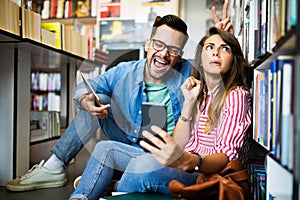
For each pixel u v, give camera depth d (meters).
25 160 2.30
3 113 2.18
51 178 2.07
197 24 4.01
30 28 2.07
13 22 1.90
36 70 3.82
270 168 1.27
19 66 2.21
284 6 0.96
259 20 1.47
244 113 1.43
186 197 1.18
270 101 1.21
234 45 1.55
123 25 3.94
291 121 0.85
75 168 2.45
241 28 2.09
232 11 2.66
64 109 3.17
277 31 1.06
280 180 1.23
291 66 0.88
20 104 2.23
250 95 1.58
